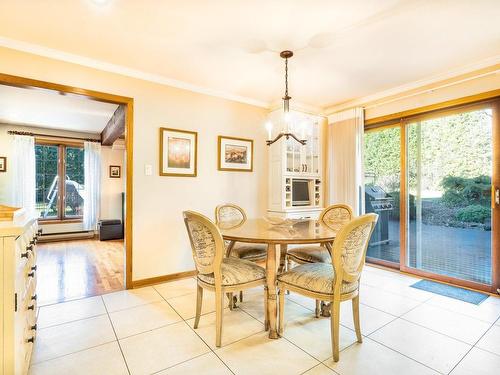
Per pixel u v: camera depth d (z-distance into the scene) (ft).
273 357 5.78
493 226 9.16
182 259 10.99
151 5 6.37
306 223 8.85
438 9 6.44
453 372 5.32
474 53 8.59
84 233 19.75
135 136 10.02
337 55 8.71
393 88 11.53
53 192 19.29
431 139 10.87
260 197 13.38
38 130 18.13
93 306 8.30
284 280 6.53
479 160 9.59
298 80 10.75
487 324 7.19
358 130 12.60
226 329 6.94
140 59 9.09
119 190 20.86
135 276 9.96
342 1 6.19
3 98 12.43
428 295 9.14
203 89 11.51
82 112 14.70
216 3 6.28
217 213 10.08
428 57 8.85
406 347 6.15
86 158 19.52
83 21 7.01
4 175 17.01
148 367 5.46
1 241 4.14
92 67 9.20
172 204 10.80
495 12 6.55
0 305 4.12
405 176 11.55
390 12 6.57
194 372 5.31
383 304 8.43
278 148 13.11
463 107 9.84
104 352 5.97
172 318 7.52
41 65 8.39
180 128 11.02
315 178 14.02
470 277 9.80
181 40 7.91
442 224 10.56
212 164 11.87
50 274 11.56
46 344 6.27
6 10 6.55
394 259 12.15
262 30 7.38
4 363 4.14
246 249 8.79
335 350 5.63
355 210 12.55
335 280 5.74
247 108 12.99
